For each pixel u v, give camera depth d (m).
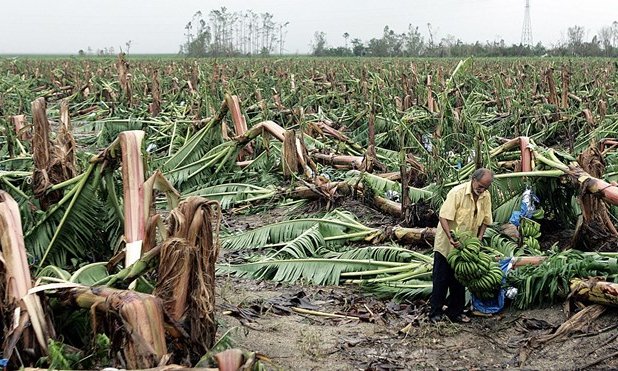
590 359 6.15
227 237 10.36
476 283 7.06
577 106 22.55
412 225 9.84
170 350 5.26
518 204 9.14
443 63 47.78
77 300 5.12
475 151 9.80
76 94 29.91
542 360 6.30
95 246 8.30
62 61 55.16
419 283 8.08
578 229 8.20
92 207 8.12
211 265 5.41
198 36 85.69
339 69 39.38
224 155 13.80
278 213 11.95
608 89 24.31
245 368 4.06
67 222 8.06
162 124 19.09
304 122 16.42
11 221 5.29
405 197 10.06
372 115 13.98
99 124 19.36
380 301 7.99
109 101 26.52
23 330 4.92
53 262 8.09
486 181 7.06
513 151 11.98
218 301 7.91
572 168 8.46
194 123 16.67
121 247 8.05
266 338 6.89
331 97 25.58
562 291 7.06
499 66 41.38
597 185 7.99
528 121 18.06
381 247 8.81
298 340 6.88
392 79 28.53
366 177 11.41
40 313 5.02
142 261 5.52
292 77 29.44
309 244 9.37
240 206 12.55
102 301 4.98
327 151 14.77
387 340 6.91
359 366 6.31
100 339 4.97
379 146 16.59
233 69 40.44
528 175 8.93
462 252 6.99
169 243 5.21
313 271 8.70
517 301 7.39
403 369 6.26
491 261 7.34
